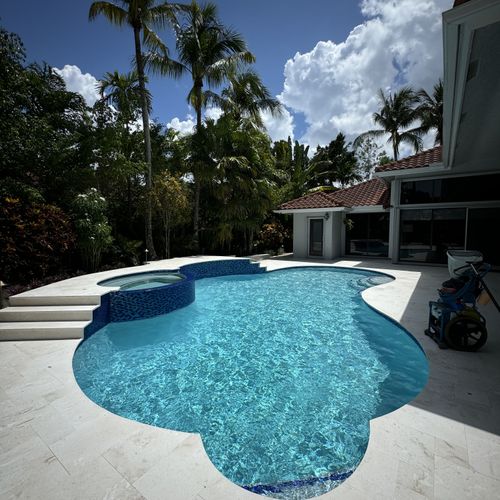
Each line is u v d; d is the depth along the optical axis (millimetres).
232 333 6465
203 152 15336
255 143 16266
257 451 3127
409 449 2600
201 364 5102
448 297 4711
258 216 17281
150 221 14109
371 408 3812
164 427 3551
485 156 10227
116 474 2439
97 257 11562
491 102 5562
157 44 14188
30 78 11547
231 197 16406
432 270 12312
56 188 11805
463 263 4754
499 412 3123
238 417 3693
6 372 4293
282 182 22547
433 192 13117
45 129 10891
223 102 16375
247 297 9414
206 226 17688
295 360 5172
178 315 7715
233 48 15859
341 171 32656
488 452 2555
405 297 8023
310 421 3588
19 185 9680
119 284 8945
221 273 13227
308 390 4246
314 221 17312
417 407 3227
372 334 6246
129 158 14984
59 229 10008
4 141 9445
